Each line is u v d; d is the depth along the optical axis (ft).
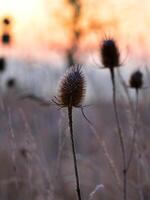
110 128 6.75
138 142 5.22
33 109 6.29
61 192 6.00
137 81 4.70
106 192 5.77
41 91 6.96
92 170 5.99
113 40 4.58
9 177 5.84
